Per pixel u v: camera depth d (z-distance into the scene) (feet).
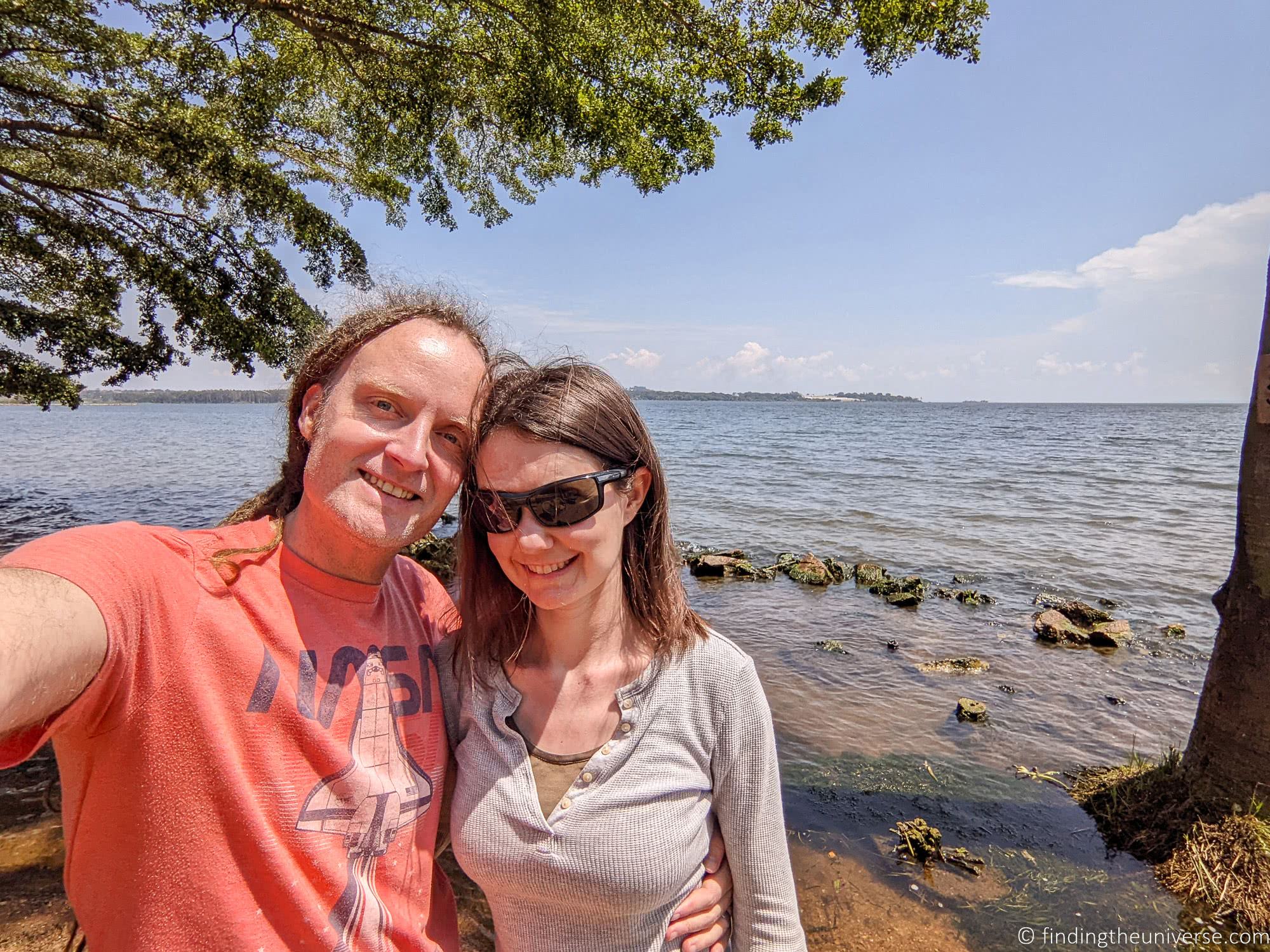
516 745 2.15
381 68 11.57
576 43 10.59
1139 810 5.40
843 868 4.94
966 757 6.61
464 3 10.40
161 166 12.43
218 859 1.67
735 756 2.17
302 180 16.43
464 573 2.36
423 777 2.07
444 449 2.10
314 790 1.80
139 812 1.64
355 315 2.12
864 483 30.53
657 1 10.31
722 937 2.21
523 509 2.10
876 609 11.75
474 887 4.31
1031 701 8.01
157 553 1.75
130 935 1.65
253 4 10.10
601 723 2.18
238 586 1.85
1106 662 9.37
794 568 14.19
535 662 2.32
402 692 2.09
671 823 2.06
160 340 14.85
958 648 9.84
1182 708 7.86
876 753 6.66
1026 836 5.35
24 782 5.26
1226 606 5.01
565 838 2.00
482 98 12.22
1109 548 17.38
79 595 1.51
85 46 10.91
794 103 10.98
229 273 14.75
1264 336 4.75
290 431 2.20
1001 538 18.53
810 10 10.25
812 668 8.92
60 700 1.46
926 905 4.59
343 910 1.78
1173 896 4.66
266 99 11.46
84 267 14.21
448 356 2.09
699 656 2.21
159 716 1.65
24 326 13.47
